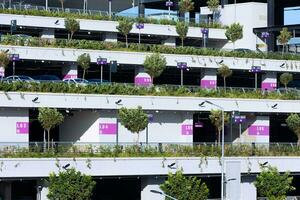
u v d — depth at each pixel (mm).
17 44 76375
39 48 77188
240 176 68000
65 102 68625
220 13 98188
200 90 75625
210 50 84312
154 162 65000
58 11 86188
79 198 57344
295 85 91562
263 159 69312
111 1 96688
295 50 94688
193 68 83875
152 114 73438
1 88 66500
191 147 66938
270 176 64438
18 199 66875
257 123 79000
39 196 61500
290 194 75875
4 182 64688
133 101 71562
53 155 61219
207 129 82188
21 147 60750
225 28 94500
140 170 64625
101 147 63781
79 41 79688
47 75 80188
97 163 62781
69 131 73812
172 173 61625
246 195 69188
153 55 77438
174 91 74125
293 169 70875
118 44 81438
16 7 84438
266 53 86875
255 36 95938
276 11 98125
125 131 71625
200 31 92812
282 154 70438
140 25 88750
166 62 81188
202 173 66625
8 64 77688
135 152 64688
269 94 78625
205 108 74750
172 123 74562
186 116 74938
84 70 79250
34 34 86688
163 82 89000
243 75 89875
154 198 65938
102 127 70750
